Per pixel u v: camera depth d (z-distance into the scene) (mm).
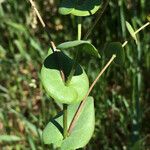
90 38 580
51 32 619
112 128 484
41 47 590
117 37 566
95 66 532
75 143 323
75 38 590
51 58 306
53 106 506
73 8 292
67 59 308
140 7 583
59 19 623
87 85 311
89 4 296
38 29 619
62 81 304
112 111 490
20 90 564
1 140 500
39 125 493
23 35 611
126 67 513
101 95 500
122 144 484
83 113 331
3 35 644
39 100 556
